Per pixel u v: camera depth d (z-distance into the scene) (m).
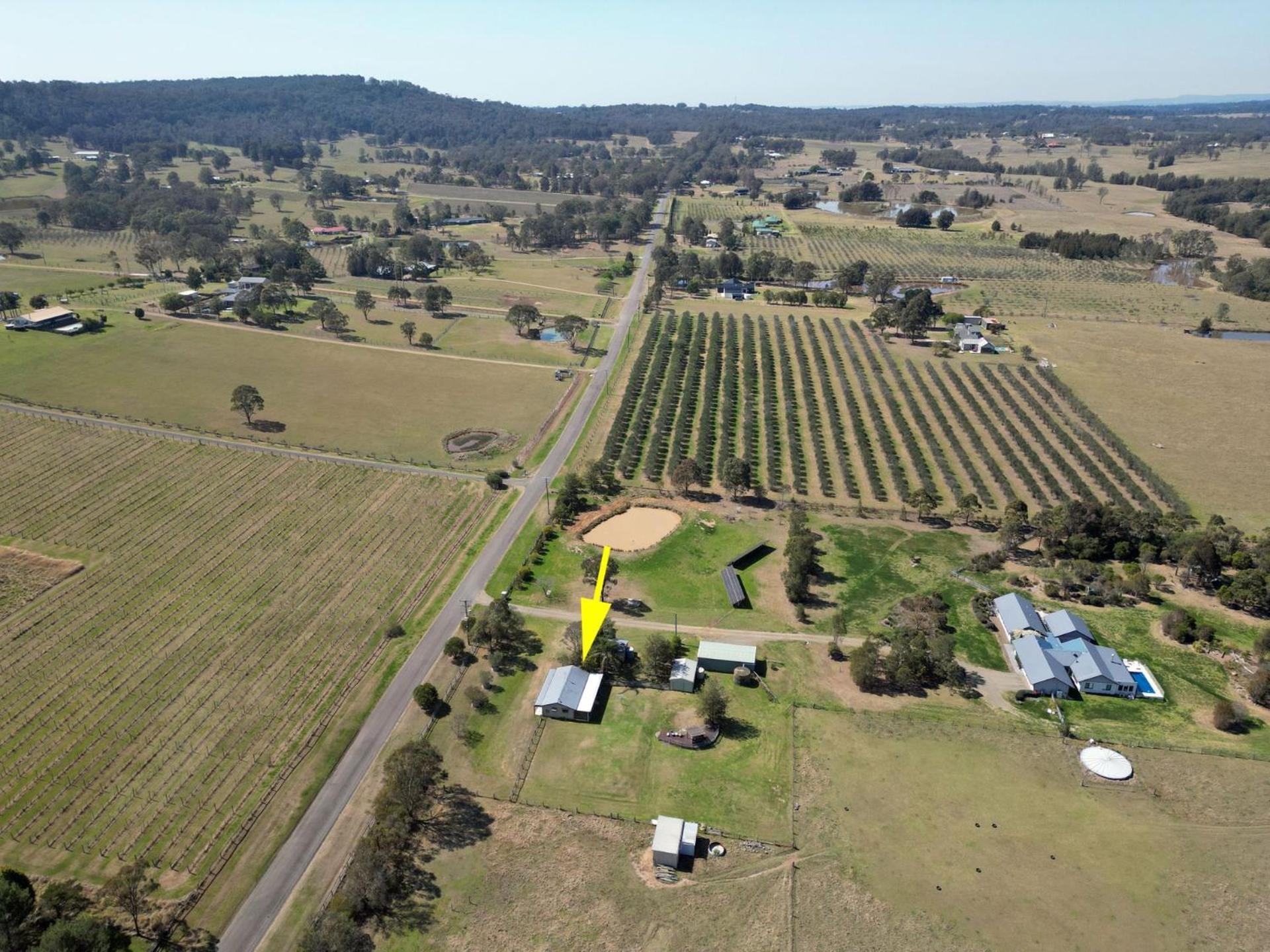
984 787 85.31
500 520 138.62
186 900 72.12
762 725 94.12
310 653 104.44
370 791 84.25
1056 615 109.38
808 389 195.62
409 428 174.25
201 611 112.00
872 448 167.50
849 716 95.44
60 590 115.50
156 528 132.00
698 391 197.62
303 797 83.12
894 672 98.94
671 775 87.12
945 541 133.75
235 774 85.69
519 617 112.56
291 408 182.00
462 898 73.44
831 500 147.12
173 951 68.12
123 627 108.06
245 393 169.00
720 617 114.31
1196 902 73.00
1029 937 70.06
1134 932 70.44
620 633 110.31
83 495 141.38
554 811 82.69
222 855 76.62
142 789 83.69
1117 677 98.69
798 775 86.94
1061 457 159.12
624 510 143.00
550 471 156.88
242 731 91.44
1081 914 72.00
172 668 101.00
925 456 163.50
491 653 105.00
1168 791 84.56
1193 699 98.12
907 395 192.50
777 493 149.75
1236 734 92.50
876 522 139.88
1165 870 76.06
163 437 164.25
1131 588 118.06
